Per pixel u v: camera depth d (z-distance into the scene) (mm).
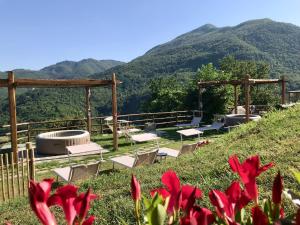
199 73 19734
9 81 8906
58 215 3865
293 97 19328
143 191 4199
